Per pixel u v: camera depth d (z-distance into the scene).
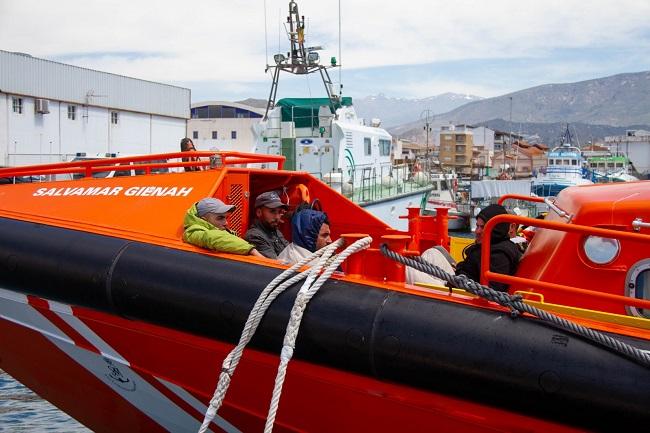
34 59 32.53
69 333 4.75
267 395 4.07
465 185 45.03
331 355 3.64
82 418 5.39
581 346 3.19
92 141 35.56
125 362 4.57
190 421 4.59
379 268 3.84
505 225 4.76
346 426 3.85
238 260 4.07
